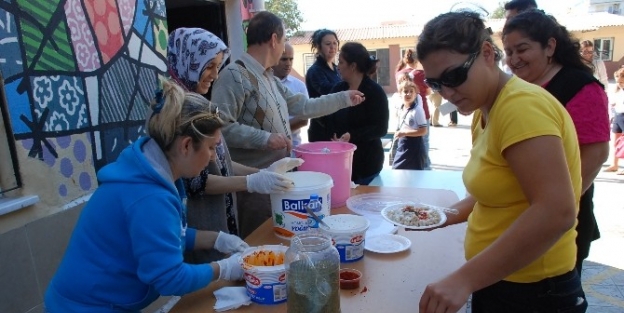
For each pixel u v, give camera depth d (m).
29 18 1.83
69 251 1.25
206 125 1.20
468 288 1.00
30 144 1.85
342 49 3.44
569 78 1.77
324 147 2.32
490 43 1.08
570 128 1.08
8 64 1.75
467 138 8.80
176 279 1.16
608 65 19.91
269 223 1.96
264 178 1.72
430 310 1.01
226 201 2.13
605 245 3.57
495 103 1.09
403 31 21.23
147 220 1.13
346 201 2.14
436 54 1.06
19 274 1.80
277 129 2.52
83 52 2.12
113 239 1.18
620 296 2.84
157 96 1.24
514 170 1.03
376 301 1.30
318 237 1.22
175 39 2.09
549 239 0.96
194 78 2.02
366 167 3.43
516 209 1.13
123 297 1.23
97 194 1.22
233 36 4.14
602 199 4.61
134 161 1.18
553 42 1.85
